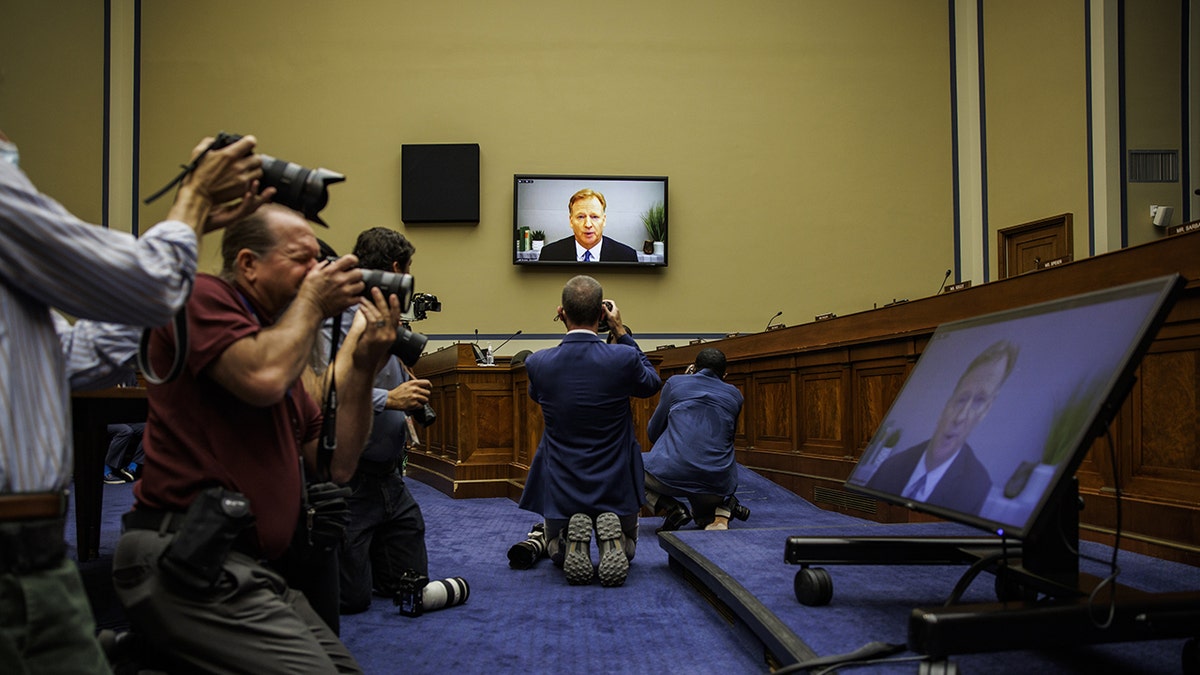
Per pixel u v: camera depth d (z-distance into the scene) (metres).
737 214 9.73
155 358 1.46
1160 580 2.34
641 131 9.73
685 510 4.31
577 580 3.17
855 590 2.38
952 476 1.80
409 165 9.35
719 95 9.81
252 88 9.46
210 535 1.38
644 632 2.57
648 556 3.79
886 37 9.89
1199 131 8.12
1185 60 8.16
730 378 6.59
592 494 3.31
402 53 9.62
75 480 3.69
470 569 3.53
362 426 1.90
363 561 2.84
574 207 9.45
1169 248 2.73
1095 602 1.51
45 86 9.10
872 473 2.19
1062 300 1.82
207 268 1.65
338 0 9.60
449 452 6.59
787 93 9.85
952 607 1.51
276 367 1.44
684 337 9.59
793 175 9.79
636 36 9.78
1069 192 8.47
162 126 9.34
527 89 9.67
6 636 1.00
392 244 2.85
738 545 3.20
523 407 5.85
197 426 1.49
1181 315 2.69
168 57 9.39
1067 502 1.78
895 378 4.40
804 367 5.40
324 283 1.52
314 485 1.83
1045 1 8.74
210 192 1.29
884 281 9.76
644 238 9.50
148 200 1.28
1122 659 1.75
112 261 1.09
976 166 9.66
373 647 2.43
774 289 9.70
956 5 9.87
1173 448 2.75
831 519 4.63
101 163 9.21
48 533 1.04
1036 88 8.88
